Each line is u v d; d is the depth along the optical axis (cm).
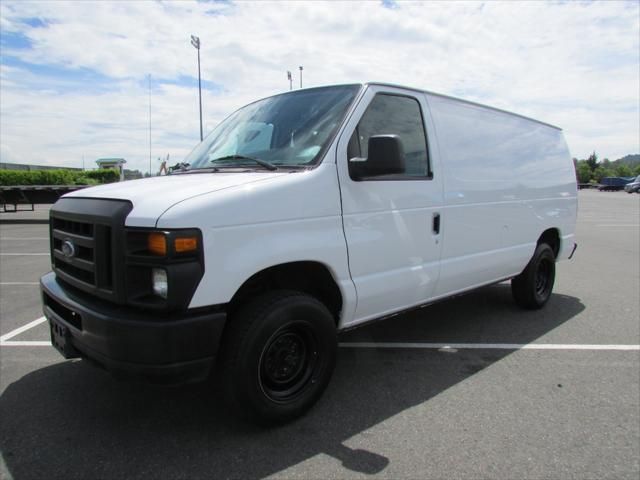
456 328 504
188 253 244
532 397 346
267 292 294
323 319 308
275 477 253
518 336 479
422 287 384
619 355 429
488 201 450
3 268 822
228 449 277
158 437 289
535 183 528
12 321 520
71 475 253
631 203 2877
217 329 255
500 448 281
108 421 308
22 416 313
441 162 397
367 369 396
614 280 746
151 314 247
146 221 244
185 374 249
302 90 381
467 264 429
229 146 374
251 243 269
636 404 336
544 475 256
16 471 256
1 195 1582
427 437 292
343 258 317
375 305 348
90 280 275
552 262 579
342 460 268
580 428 304
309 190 297
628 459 271
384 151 295
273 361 295
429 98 398
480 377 380
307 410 314
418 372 390
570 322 525
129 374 247
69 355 288
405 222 361
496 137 473
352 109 332
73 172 2727
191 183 287
